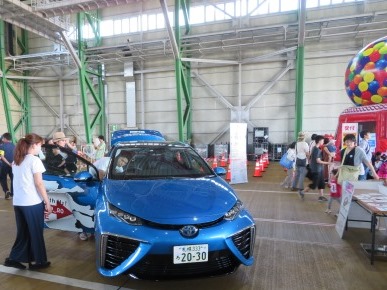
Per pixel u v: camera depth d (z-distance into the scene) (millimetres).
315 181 5824
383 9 11844
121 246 2188
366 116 6219
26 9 9773
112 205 2381
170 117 15438
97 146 8555
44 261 2877
